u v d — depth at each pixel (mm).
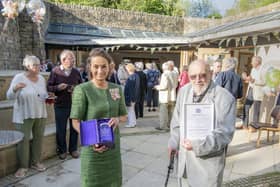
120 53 16062
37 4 5645
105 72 2260
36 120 3721
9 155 3662
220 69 4832
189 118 2098
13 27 10047
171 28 19703
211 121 2088
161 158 4488
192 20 19766
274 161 4340
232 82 4508
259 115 6277
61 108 4164
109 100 2316
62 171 3846
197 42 8352
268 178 3672
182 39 10148
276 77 6051
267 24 4809
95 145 2215
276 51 6047
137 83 6535
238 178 3695
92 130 2199
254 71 6098
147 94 9062
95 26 17469
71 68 4105
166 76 6195
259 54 6711
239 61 8266
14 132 3186
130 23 18531
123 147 5055
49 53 14219
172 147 2336
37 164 3854
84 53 14352
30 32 11938
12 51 9867
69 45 13641
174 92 6391
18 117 3596
